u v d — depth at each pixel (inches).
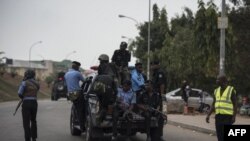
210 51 1096.8
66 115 1015.6
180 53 1601.9
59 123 816.3
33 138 525.0
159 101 548.1
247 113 1036.5
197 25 1110.4
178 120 868.0
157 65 561.0
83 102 590.2
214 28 1090.1
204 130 706.2
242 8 1167.6
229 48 1079.0
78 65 612.7
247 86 1142.3
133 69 589.0
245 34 1120.8
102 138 549.0
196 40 1122.0
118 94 531.8
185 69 1552.7
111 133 573.9
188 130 745.0
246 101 1072.2
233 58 1092.5
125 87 534.0
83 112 590.2
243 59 1094.4
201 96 1197.7
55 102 1815.9
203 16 1101.1
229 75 1101.7
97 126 524.4
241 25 1157.1
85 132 608.4
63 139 594.2
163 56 1860.2
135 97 537.3
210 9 1093.1
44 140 581.0
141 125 537.0
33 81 516.4
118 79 566.9
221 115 443.8
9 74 3868.1
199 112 1175.6
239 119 898.1
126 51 604.7
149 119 533.0
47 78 4377.5
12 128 719.1
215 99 451.8
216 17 1091.9
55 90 2091.5
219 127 445.7
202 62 1117.1
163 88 554.3
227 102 443.2
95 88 520.7
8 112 1111.0
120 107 528.4
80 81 615.8
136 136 644.1
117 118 521.7
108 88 517.3
